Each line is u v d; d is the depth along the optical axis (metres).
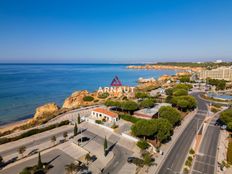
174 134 77.31
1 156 58.69
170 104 114.19
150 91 172.38
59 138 73.06
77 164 53.50
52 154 60.59
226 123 81.81
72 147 65.69
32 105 147.50
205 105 125.56
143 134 66.50
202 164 55.75
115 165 54.28
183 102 103.69
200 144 68.88
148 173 50.59
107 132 79.06
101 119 92.50
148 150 62.84
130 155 60.25
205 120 95.44
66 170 49.12
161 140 67.00
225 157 59.97
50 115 108.44
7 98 164.88
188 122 92.19
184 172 51.34
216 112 109.56
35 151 62.44
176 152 62.34
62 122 87.38
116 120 92.31
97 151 62.56
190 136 75.62
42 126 85.75
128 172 50.84
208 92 170.88
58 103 157.75
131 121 90.81
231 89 188.75
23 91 195.75
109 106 113.25
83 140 70.44
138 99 136.38
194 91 176.00
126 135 73.62
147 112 94.62
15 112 129.62
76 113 108.44
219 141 71.62
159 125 68.25
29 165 54.06
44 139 72.25
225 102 134.38
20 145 66.88
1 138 68.88
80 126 86.25
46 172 50.41
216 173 51.38
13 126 97.44
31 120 104.00
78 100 139.50
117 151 62.84
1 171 50.84
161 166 54.03
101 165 54.12
